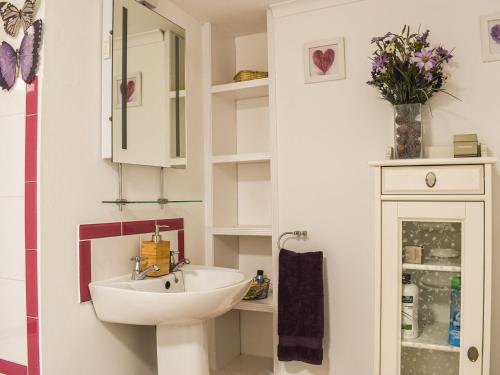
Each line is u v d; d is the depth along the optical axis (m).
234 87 2.08
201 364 1.50
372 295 1.75
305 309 1.76
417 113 1.54
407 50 1.64
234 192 2.32
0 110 1.40
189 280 1.73
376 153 1.76
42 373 1.27
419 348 1.41
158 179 1.81
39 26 1.30
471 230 1.30
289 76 1.94
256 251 2.30
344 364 1.79
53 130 1.33
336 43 1.83
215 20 2.13
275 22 1.97
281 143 1.95
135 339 1.64
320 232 1.86
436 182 1.34
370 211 1.77
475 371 1.29
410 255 1.41
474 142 1.43
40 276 1.27
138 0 1.70
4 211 1.38
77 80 1.42
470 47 1.62
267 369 2.10
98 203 1.49
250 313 2.30
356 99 1.80
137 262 1.56
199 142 2.11
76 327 1.38
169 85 1.84
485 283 1.28
